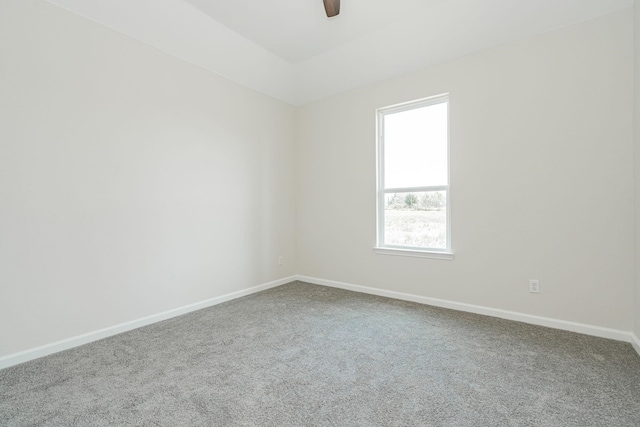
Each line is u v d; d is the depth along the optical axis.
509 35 2.67
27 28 2.08
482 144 2.88
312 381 1.79
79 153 2.33
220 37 3.04
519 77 2.68
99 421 1.45
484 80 2.86
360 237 3.79
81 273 2.35
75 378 1.84
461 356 2.08
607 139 2.32
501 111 2.77
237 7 2.69
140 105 2.71
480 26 2.70
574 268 2.46
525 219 2.67
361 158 3.76
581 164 2.42
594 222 2.38
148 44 2.75
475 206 2.93
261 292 3.82
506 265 2.78
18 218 2.05
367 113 3.69
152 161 2.80
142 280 2.73
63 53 2.24
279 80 3.93
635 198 2.19
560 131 2.51
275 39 3.19
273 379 1.82
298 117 4.44
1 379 1.83
